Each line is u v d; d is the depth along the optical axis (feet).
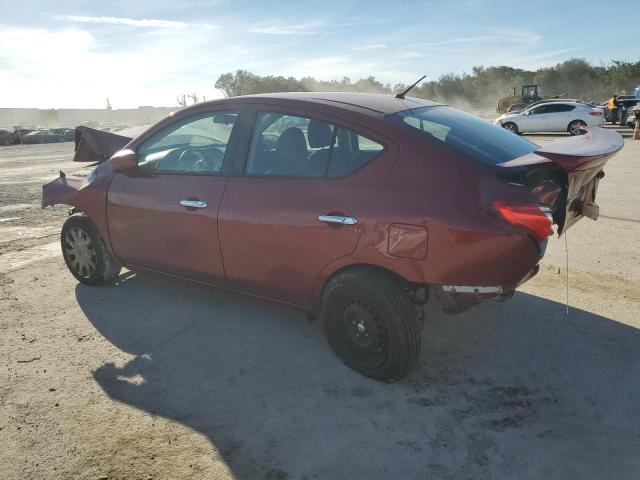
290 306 11.60
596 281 15.55
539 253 9.06
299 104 11.18
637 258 17.60
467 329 12.58
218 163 12.14
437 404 9.68
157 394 10.07
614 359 11.09
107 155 16.12
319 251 10.39
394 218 9.45
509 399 9.78
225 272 12.07
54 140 137.18
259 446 8.63
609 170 39.01
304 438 8.81
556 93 287.69
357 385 10.32
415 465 8.18
